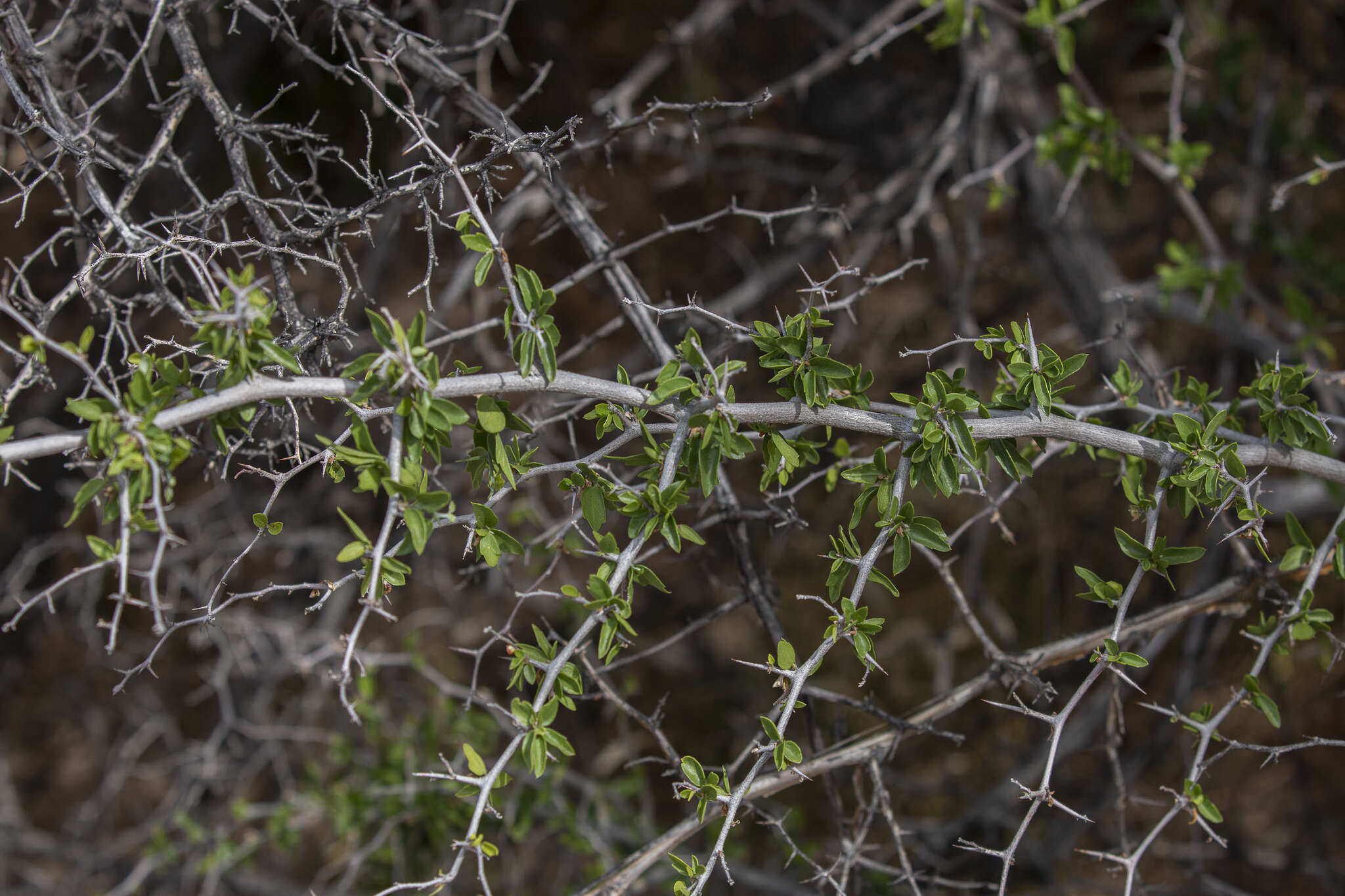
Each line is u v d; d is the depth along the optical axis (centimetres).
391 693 498
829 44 599
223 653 446
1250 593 243
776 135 582
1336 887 504
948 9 318
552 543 201
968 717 566
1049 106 454
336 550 494
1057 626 558
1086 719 468
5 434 162
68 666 618
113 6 266
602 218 631
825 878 232
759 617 245
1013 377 192
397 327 145
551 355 160
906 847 402
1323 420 210
